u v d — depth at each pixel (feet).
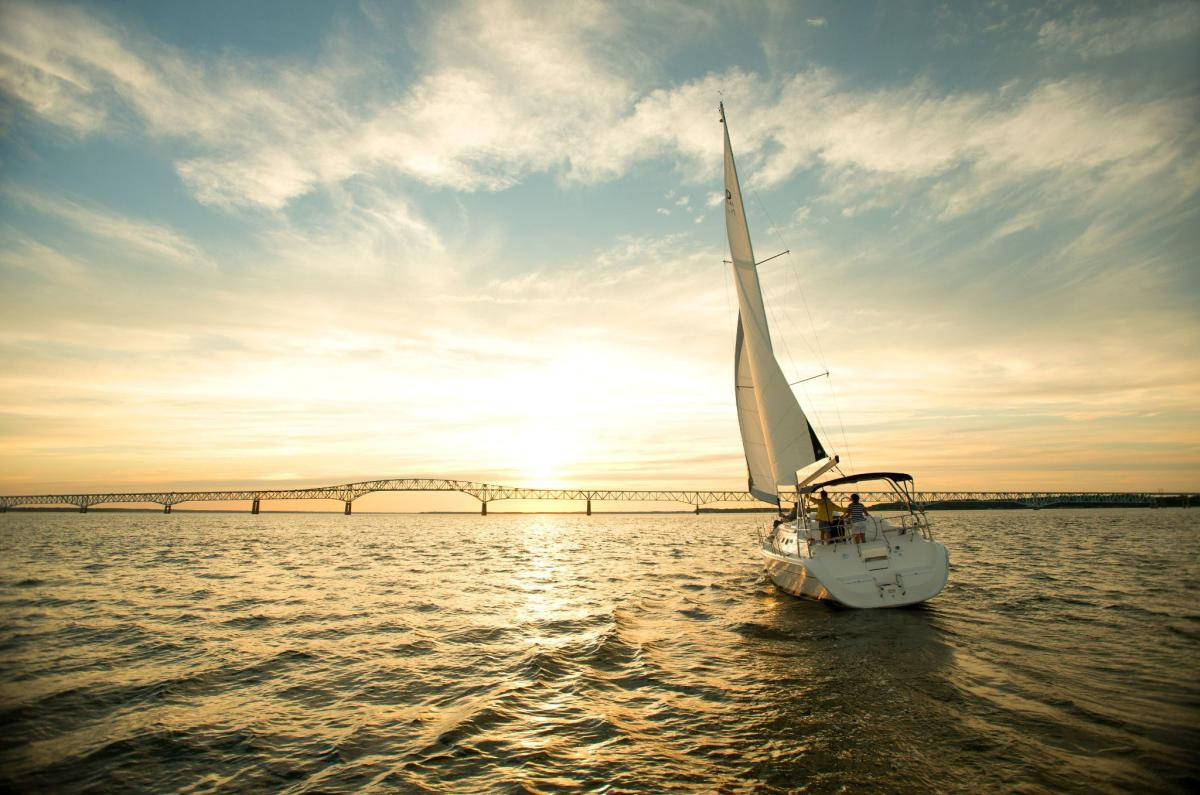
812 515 51.29
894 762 19.49
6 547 131.75
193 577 74.33
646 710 25.61
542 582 69.31
